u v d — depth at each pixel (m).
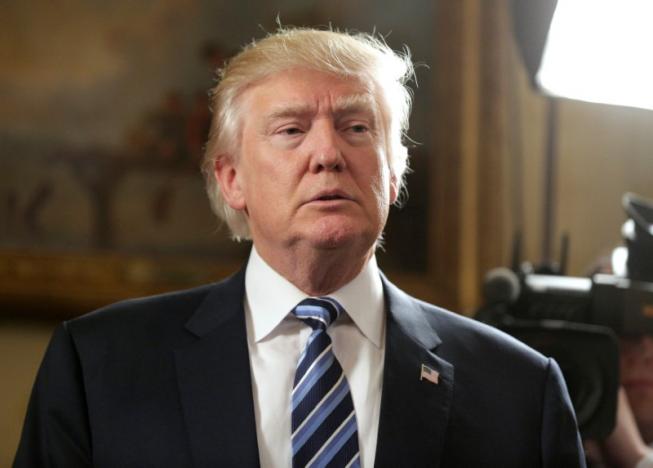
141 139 9.30
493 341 3.75
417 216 9.38
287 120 3.49
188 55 9.38
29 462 3.46
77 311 9.05
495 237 9.36
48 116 9.20
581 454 3.63
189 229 9.30
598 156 9.52
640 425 5.07
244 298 3.71
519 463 3.47
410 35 9.39
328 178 3.40
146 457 3.34
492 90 9.37
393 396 3.45
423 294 9.30
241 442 3.32
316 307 3.55
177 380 3.47
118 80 9.30
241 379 3.45
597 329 4.67
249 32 9.41
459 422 3.49
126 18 9.34
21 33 9.19
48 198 9.16
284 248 3.49
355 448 3.35
